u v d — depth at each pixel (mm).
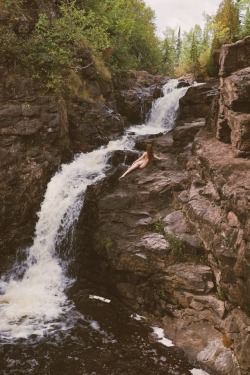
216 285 9297
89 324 9727
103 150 14477
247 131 9812
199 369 8281
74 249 12148
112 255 10641
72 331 9430
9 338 9102
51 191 12922
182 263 9844
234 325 8273
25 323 9688
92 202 12242
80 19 15055
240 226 8438
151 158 7469
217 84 17281
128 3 21047
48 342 9008
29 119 13016
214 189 10148
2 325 9570
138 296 10320
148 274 10109
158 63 27516
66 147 14227
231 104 10242
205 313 9094
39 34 14062
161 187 11930
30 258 12352
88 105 15484
